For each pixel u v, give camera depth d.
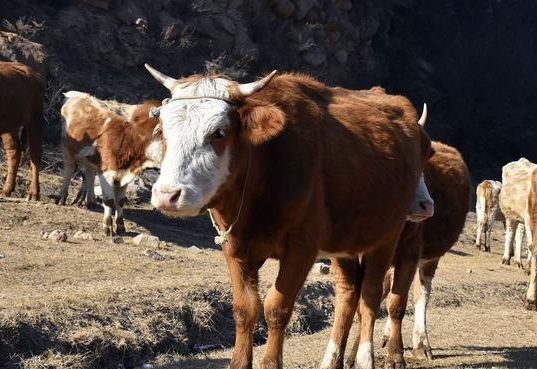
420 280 11.66
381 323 13.97
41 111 20.52
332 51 39.72
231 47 34.81
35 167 20.36
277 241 7.80
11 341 9.98
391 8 46.38
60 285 12.54
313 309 14.17
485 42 49.72
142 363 10.78
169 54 32.62
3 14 29.03
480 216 27.80
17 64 20.39
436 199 11.66
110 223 18.11
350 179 8.41
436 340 12.67
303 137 7.84
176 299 12.36
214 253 18.17
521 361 11.16
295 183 7.69
